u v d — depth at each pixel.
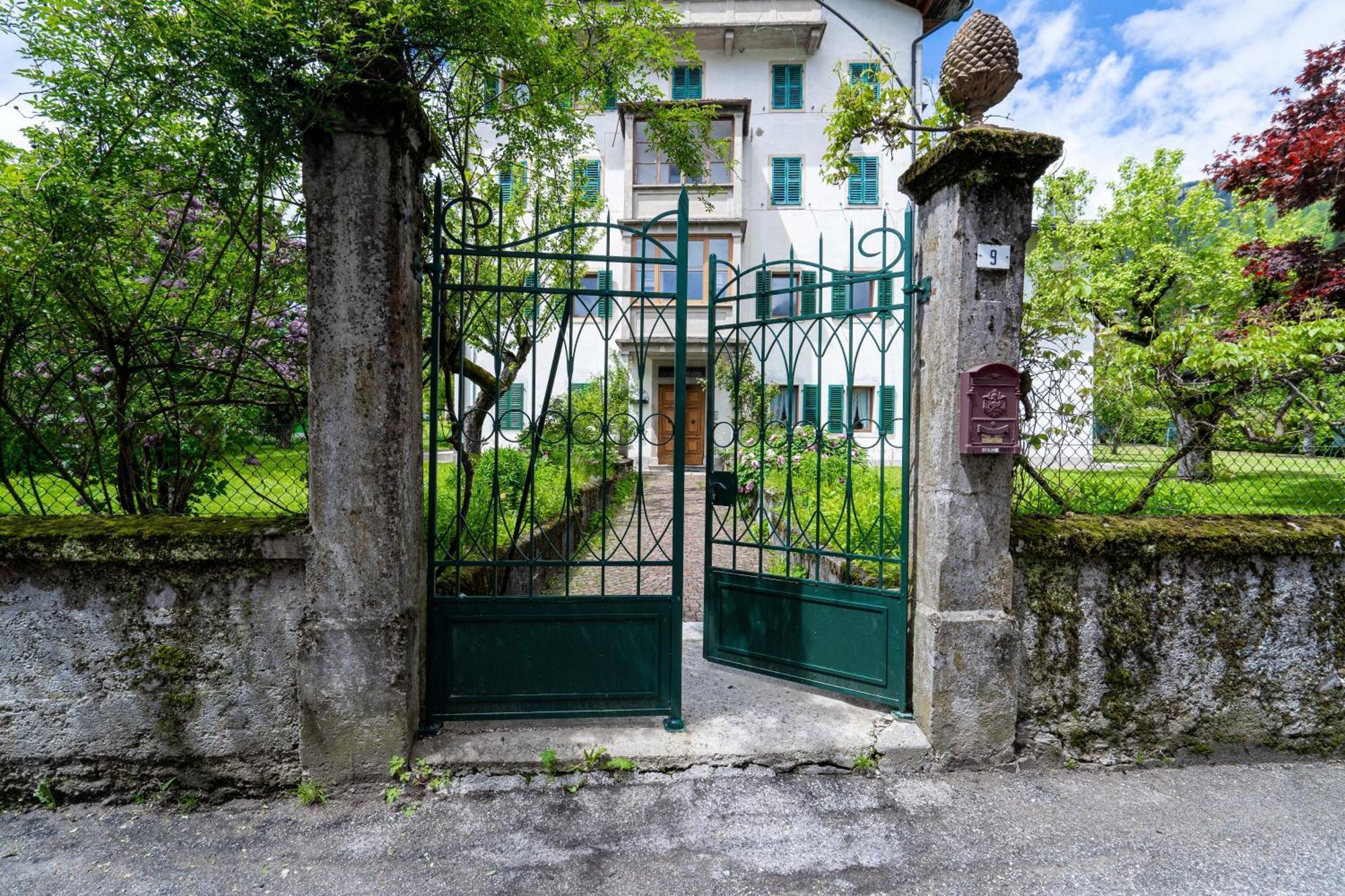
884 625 3.06
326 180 2.43
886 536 4.03
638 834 2.34
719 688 3.34
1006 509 2.72
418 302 2.73
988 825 2.42
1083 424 3.35
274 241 3.10
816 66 18.08
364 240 2.45
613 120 17.03
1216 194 14.40
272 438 3.24
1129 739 2.84
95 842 2.27
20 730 2.43
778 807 2.51
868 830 2.38
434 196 2.90
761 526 3.53
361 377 2.47
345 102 2.38
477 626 2.89
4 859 2.17
